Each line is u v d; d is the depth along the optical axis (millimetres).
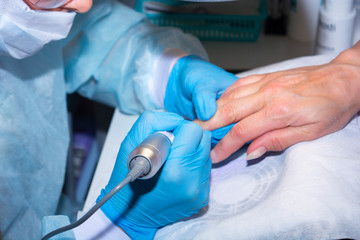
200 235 537
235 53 1173
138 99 926
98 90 1026
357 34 1044
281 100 654
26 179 820
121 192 603
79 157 1407
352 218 504
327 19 950
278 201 527
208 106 713
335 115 636
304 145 620
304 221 503
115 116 936
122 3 1169
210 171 641
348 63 729
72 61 1000
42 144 863
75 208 1003
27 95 847
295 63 827
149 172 481
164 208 591
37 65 877
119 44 997
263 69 841
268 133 653
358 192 534
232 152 686
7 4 646
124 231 625
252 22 1164
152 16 1188
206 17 1164
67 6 703
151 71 922
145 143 504
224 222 532
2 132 772
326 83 677
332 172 557
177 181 559
